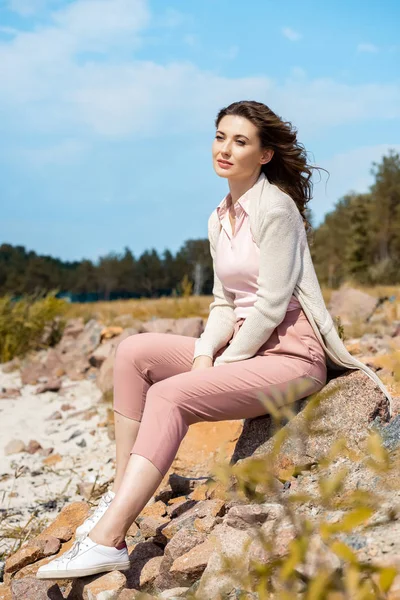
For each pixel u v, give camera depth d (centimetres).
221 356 297
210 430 409
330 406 291
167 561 258
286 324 297
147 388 310
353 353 586
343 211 5806
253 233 297
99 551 260
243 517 244
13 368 871
